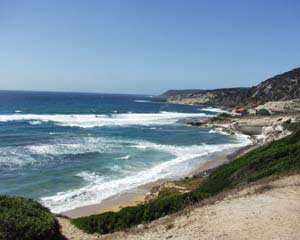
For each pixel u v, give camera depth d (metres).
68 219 16.41
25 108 105.62
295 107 95.94
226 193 14.28
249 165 20.39
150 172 30.61
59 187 25.58
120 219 15.03
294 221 10.08
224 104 158.00
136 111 115.88
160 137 53.56
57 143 44.06
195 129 66.19
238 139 55.19
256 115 82.44
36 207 14.79
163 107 145.88
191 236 9.68
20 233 12.20
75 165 32.28
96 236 14.13
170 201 15.52
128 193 24.34
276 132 51.94
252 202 11.99
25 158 34.62
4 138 46.41
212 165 34.28
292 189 13.23
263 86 144.62
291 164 17.95
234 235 9.42
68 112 98.12
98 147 42.12
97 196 23.67
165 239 9.79
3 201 14.13
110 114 95.31
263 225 9.90
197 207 12.43
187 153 40.66
